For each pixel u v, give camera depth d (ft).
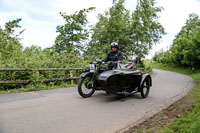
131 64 21.84
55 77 31.78
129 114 15.12
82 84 21.47
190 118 13.69
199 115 14.25
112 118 13.99
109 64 21.12
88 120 13.37
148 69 87.25
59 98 20.43
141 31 77.56
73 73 35.68
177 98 21.98
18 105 16.84
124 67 20.85
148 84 22.74
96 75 19.94
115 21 69.82
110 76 18.19
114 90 19.21
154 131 11.72
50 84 30.32
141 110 16.42
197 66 98.58
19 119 13.05
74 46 50.29
